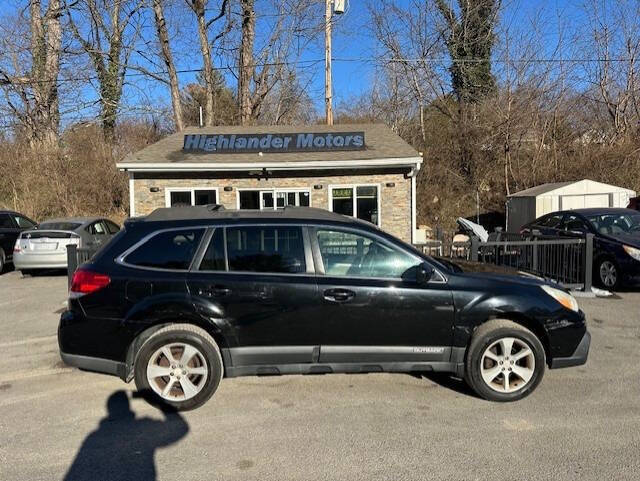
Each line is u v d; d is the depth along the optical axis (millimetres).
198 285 4207
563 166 22375
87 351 4246
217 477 3201
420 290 4273
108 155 23766
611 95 23688
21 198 22094
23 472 3277
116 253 4348
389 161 14039
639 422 3920
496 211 23484
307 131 17297
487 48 25500
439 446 3564
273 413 4148
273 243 4379
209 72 25578
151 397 4195
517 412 4121
